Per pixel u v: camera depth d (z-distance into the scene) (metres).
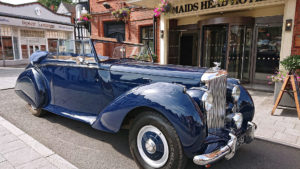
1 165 2.63
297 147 3.31
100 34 11.75
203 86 2.62
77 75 3.70
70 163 2.72
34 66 4.43
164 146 2.38
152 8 9.26
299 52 5.88
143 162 2.56
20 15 17.59
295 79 4.58
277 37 7.60
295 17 5.80
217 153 2.21
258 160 2.99
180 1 8.20
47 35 19.88
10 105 5.47
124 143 3.45
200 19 8.91
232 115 2.84
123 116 2.61
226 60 7.86
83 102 3.73
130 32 10.62
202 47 8.32
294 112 4.93
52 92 4.19
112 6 10.84
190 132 2.18
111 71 3.31
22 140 3.32
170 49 9.51
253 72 8.34
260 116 4.65
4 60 15.92
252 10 7.84
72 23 23.16
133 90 2.63
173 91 2.37
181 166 2.32
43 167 2.61
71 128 4.02
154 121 2.38
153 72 3.01
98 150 3.21
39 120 4.41
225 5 7.09
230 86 3.14
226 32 7.64
